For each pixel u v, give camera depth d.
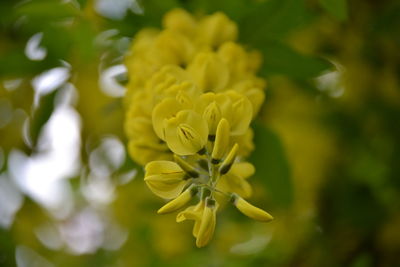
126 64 0.51
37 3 0.53
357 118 0.66
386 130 0.66
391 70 0.66
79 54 0.58
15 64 0.57
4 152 0.66
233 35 0.49
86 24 0.55
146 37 0.50
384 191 0.66
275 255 0.66
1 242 0.66
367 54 0.66
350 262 0.64
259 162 0.52
